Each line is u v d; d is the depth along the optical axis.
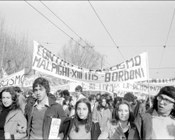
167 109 3.89
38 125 4.26
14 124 4.25
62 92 9.11
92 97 9.98
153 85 11.22
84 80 5.79
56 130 4.21
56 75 5.59
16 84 6.60
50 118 4.25
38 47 5.39
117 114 4.26
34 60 5.31
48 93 4.52
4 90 4.44
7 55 27.33
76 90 7.96
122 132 4.14
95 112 7.82
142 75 5.37
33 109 4.38
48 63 5.51
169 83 11.09
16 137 4.24
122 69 5.58
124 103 4.21
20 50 28.55
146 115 3.97
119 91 12.76
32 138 4.25
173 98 3.82
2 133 4.42
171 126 3.85
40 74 11.55
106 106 7.88
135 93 14.67
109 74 5.69
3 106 4.52
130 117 4.16
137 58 5.46
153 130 3.84
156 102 4.01
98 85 9.85
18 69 28.27
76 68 5.77
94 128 4.27
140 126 3.95
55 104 4.39
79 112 4.16
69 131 4.22
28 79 10.52
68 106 8.34
